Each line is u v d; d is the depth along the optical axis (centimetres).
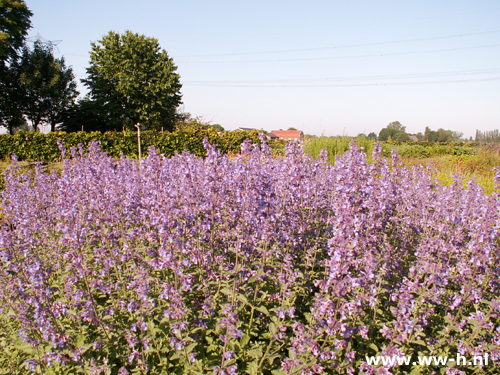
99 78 5212
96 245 576
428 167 844
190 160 600
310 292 562
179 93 5631
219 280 511
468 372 435
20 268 445
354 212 482
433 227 593
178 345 396
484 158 2108
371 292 433
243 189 569
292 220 598
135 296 505
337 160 600
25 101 5066
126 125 5212
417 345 447
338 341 391
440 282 454
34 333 433
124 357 420
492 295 499
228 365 393
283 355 436
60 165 1930
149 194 612
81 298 444
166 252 460
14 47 4966
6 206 666
